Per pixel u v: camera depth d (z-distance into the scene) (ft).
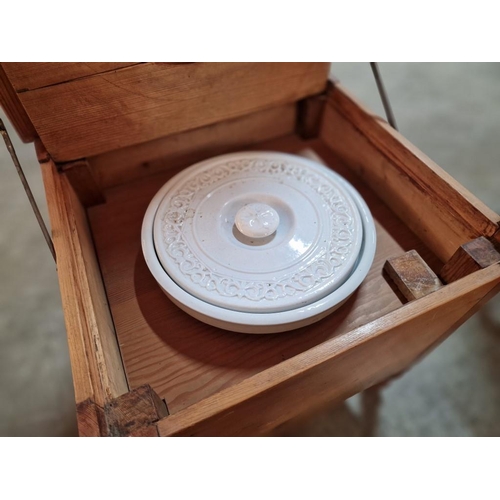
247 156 2.16
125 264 2.00
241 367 1.66
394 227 2.14
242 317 1.53
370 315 1.78
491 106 5.05
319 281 1.61
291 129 2.64
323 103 2.43
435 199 1.87
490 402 3.10
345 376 1.65
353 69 5.57
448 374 3.24
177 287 1.61
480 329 3.45
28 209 4.31
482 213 1.65
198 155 2.44
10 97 1.83
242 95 2.15
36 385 3.28
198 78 1.96
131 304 1.86
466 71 5.51
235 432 1.52
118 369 1.59
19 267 3.95
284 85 2.22
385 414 3.07
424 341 1.92
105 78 1.77
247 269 1.66
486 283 1.51
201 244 1.75
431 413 3.07
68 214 1.82
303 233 1.80
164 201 1.93
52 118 1.80
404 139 2.02
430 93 5.23
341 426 3.01
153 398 1.33
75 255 1.68
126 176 2.33
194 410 1.24
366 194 2.30
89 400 1.26
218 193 1.98
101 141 1.99
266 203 1.96
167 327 1.78
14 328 3.59
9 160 4.65
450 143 4.67
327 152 2.55
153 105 1.96
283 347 1.70
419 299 1.47
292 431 2.68
